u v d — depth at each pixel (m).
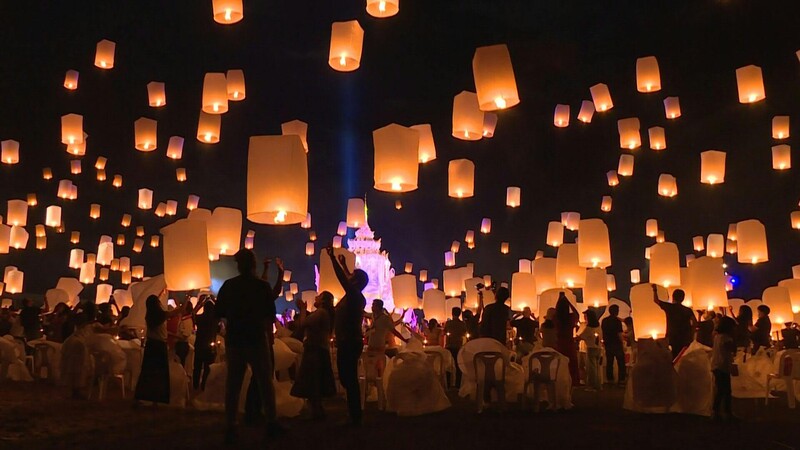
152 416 8.73
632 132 16.97
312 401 8.42
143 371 9.36
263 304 6.77
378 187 9.64
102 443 6.72
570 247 15.99
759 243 15.34
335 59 9.94
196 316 11.62
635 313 11.67
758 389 11.07
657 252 14.46
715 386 8.73
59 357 11.91
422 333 16.67
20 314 15.33
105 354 10.50
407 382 9.17
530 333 13.02
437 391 9.38
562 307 12.69
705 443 6.97
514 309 16.48
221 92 12.87
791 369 10.10
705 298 13.47
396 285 17.44
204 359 11.52
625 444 6.87
